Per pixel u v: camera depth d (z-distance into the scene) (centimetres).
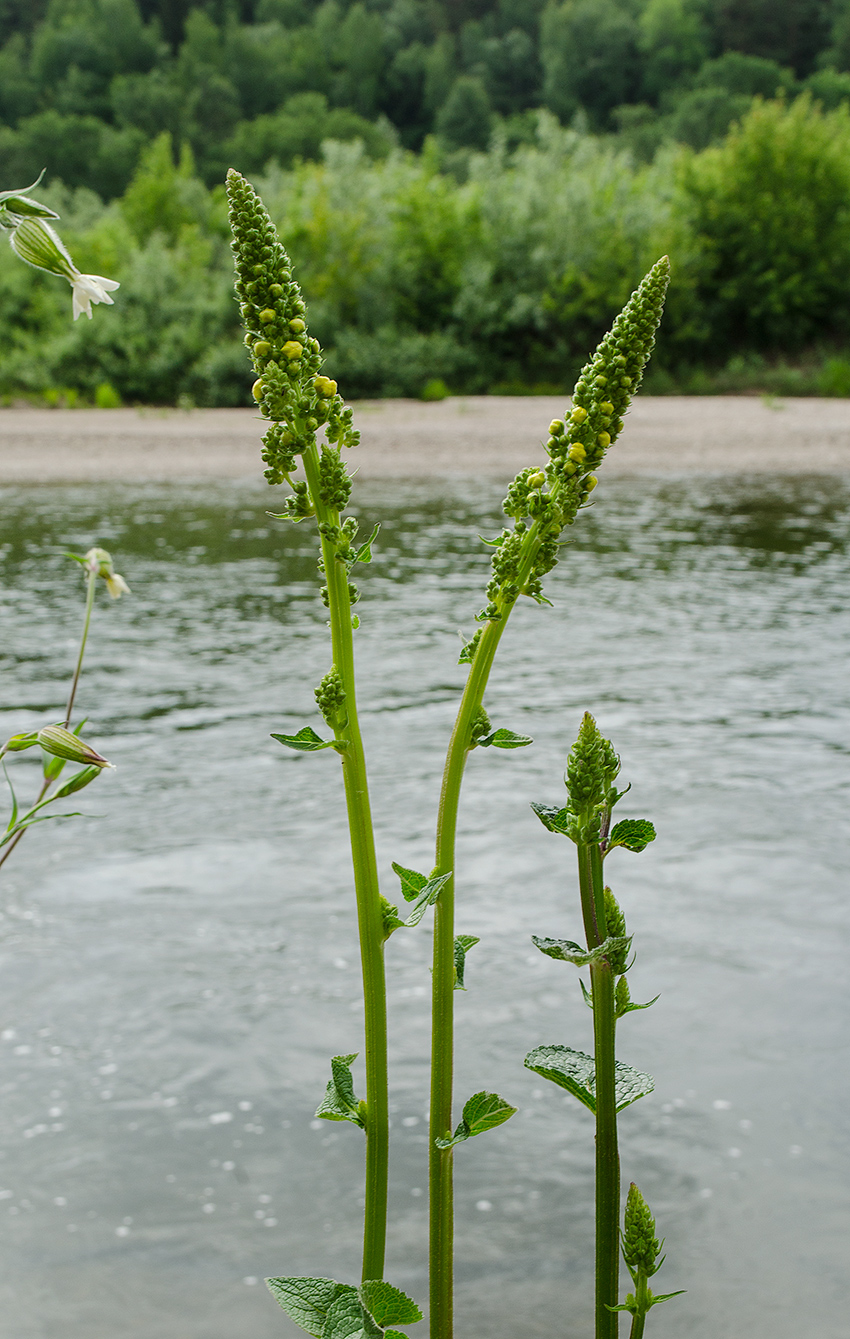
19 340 4378
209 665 1009
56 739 157
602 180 4850
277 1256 320
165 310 4294
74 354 4253
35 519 1945
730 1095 393
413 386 4353
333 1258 320
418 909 120
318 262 4572
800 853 593
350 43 12400
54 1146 368
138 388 4231
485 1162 364
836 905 533
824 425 3300
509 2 13638
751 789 689
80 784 161
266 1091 401
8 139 9369
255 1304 300
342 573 130
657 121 10544
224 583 1416
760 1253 319
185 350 4247
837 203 4947
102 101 11375
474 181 4884
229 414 3900
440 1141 130
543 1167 361
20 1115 385
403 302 4656
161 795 694
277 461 127
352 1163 364
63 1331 288
